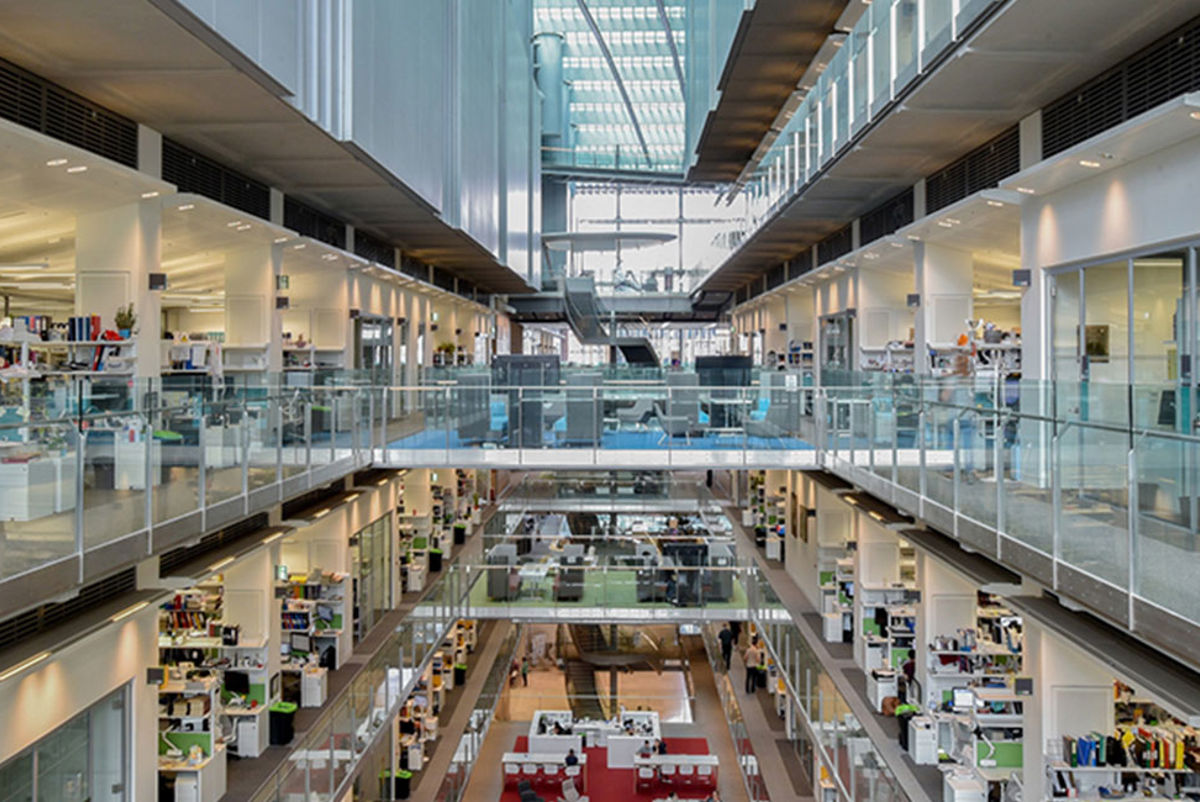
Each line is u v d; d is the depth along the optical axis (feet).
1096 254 29.48
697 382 45.21
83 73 27.91
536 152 117.50
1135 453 15.64
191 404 23.43
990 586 25.91
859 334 60.85
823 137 47.47
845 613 50.39
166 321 76.79
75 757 24.76
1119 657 19.07
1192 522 13.84
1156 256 26.63
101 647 25.66
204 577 29.55
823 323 72.74
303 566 46.80
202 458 24.17
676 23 120.47
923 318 46.68
